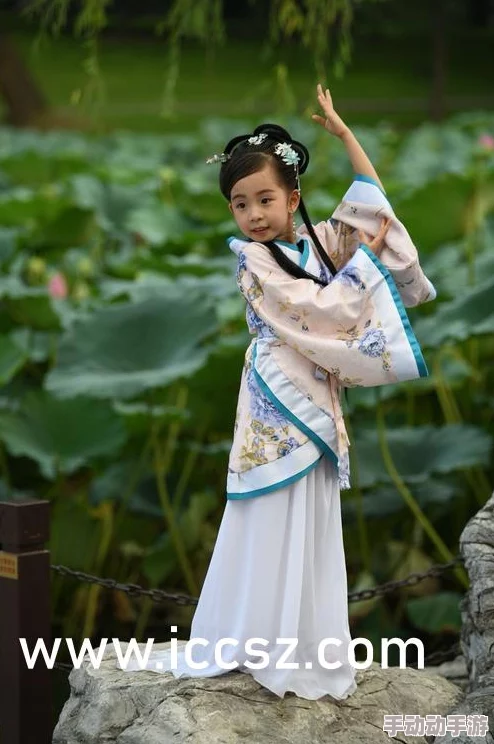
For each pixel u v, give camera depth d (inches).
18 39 1476.4
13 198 550.6
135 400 352.2
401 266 184.5
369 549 363.9
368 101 1398.9
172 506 359.3
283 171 183.5
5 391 404.8
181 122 1342.3
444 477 368.2
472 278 419.2
